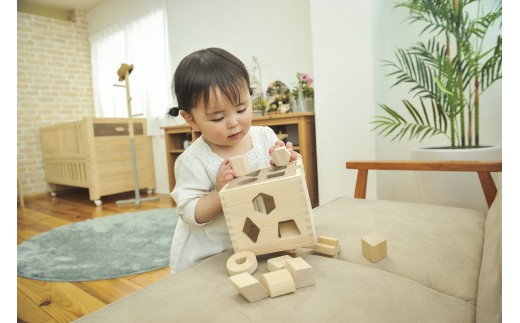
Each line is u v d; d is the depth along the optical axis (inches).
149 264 65.1
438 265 27.6
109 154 132.3
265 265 26.4
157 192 148.2
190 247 34.4
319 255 30.1
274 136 40.1
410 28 78.7
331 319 19.4
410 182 83.9
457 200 59.4
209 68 27.5
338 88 79.2
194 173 32.9
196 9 125.1
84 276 61.0
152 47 137.0
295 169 27.4
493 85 69.5
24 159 154.7
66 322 47.1
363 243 29.8
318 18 80.6
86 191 161.2
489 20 58.4
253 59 110.6
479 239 32.8
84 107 171.6
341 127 79.7
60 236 88.0
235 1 113.9
